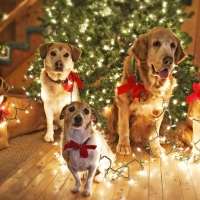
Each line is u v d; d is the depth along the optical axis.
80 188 2.17
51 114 3.20
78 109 2.13
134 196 2.12
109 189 2.21
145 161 2.65
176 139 3.42
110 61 3.42
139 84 2.78
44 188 2.16
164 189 2.25
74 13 3.49
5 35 5.02
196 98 2.69
